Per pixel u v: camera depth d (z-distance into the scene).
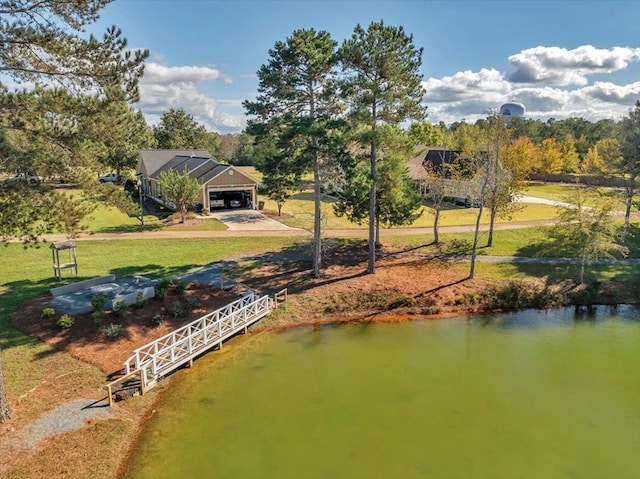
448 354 20.34
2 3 12.27
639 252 33.91
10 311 20.69
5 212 13.34
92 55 13.06
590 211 28.38
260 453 13.43
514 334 22.55
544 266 30.55
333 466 12.96
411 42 25.09
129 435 13.80
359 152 27.94
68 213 14.58
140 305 21.25
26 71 13.23
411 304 25.20
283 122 24.89
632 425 15.27
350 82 24.52
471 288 26.98
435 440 14.25
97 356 17.69
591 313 25.20
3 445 12.57
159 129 89.00
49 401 14.78
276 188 28.36
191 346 18.59
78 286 22.91
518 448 13.95
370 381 17.84
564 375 18.61
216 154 101.25
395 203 30.11
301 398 16.50
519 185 34.56
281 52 23.53
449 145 67.38
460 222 42.59
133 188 60.62
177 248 33.66
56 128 13.66
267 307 23.55
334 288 26.56
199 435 14.14
